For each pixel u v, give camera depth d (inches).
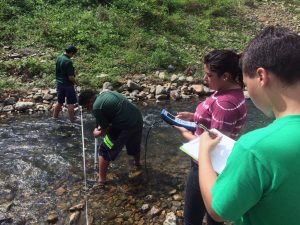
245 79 62.5
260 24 611.8
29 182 224.5
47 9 509.4
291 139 54.9
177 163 246.1
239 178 56.0
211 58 114.4
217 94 117.6
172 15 573.3
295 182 54.3
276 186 54.4
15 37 450.9
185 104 369.4
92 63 426.6
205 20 582.2
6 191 214.1
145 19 531.5
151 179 225.3
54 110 325.7
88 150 268.2
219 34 556.7
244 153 56.2
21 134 295.7
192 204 130.4
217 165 75.4
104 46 460.1
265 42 58.6
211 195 61.8
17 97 359.3
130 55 444.5
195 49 498.0
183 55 469.1
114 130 209.5
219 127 113.3
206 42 521.0
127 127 209.2
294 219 55.9
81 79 389.7
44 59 417.7
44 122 320.2
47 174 233.6
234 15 633.0
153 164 244.1
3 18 477.7
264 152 54.7
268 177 54.5
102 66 422.6
